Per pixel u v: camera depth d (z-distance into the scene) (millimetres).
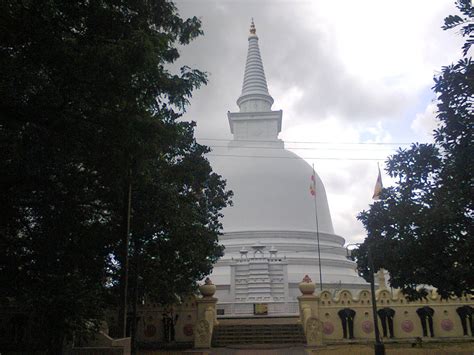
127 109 14930
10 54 13969
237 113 59531
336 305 32000
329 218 54531
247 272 42688
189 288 28688
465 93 12805
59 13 14484
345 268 49312
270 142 57438
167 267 24359
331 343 29844
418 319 31656
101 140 14945
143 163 16672
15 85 14234
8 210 16328
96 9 14430
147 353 25688
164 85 15461
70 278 14953
